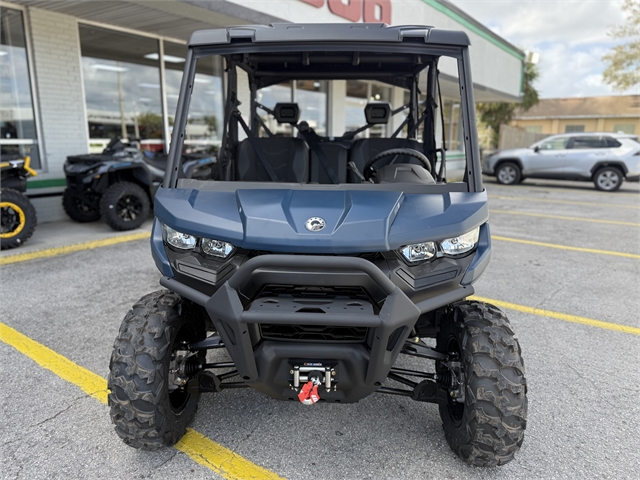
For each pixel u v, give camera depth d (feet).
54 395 9.48
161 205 7.52
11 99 23.80
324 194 7.50
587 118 124.77
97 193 23.91
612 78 99.04
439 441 8.23
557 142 46.11
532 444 8.17
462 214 7.06
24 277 16.49
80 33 25.67
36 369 10.46
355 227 6.55
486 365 6.86
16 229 19.35
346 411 9.12
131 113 29.40
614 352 11.66
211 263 6.93
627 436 8.42
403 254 6.69
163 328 7.29
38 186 24.63
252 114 12.42
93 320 13.00
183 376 7.89
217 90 33.40
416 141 11.25
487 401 6.75
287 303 6.40
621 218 29.71
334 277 6.22
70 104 25.45
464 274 7.06
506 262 19.48
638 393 9.82
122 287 15.57
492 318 7.29
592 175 44.37
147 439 7.25
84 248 20.35
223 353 11.32
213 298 6.50
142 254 19.45
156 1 21.26
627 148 42.91
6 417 8.75
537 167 46.55
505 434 6.77
